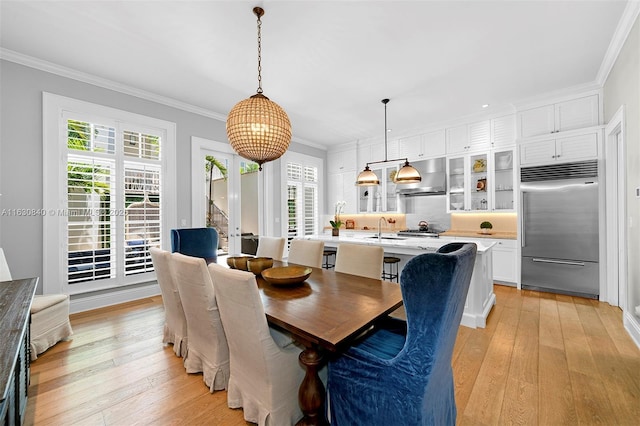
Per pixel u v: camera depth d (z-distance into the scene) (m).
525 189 4.12
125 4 2.20
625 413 1.63
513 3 2.21
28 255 2.99
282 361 1.53
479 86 3.68
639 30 2.31
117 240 3.59
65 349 2.44
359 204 6.51
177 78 3.42
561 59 3.05
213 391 1.87
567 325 2.86
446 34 2.59
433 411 1.25
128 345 2.52
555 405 1.71
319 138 6.23
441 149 5.21
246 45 2.74
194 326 2.02
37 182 3.04
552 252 3.91
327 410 1.57
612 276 3.46
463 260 1.15
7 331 1.19
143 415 1.67
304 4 2.21
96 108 3.42
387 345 1.59
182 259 1.92
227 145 4.82
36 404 1.75
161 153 4.01
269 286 2.05
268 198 5.55
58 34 2.58
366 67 3.17
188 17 2.35
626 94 2.70
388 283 2.11
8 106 2.88
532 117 4.17
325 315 1.48
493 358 2.25
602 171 3.57
